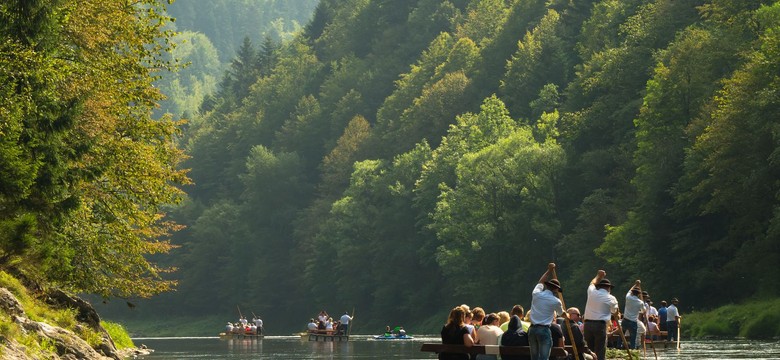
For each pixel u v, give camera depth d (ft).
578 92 384.88
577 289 298.97
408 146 522.47
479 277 359.05
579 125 346.13
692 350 135.74
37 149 95.30
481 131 400.67
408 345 217.77
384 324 437.58
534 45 497.46
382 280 439.63
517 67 495.41
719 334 202.80
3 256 95.81
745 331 193.16
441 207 361.92
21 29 91.04
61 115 96.48
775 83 213.05
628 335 101.86
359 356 155.74
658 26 348.38
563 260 337.11
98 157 117.08
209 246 576.61
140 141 126.93
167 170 131.54
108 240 128.36
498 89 521.65
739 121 221.05
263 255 565.94
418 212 430.61
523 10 565.94
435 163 410.52
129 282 133.69
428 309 419.95
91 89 112.16
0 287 86.99
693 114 273.13
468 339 73.87
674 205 249.34
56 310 109.09
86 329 106.93
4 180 87.20
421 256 408.05
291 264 539.29
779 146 207.82
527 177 343.87
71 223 118.32
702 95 272.72
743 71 230.68
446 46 618.03
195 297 574.97
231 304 561.84
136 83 124.67
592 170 331.57
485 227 340.80
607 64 347.77
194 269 575.79
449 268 364.79
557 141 376.68
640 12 371.35
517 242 348.38
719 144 223.30
